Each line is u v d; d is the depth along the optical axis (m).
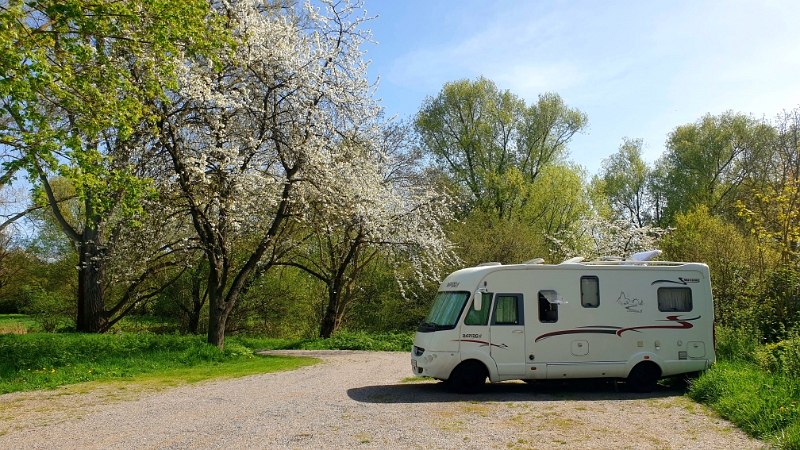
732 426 8.12
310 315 32.41
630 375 11.48
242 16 16.23
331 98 17.39
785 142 25.23
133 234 17.00
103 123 12.01
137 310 29.61
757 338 13.88
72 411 9.05
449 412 8.97
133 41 12.36
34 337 19.48
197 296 29.09
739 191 33.75
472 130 38.16
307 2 18.03
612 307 11.52
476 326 11.08
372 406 9.45
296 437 7.32
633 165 46.75
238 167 16.31
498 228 28.58
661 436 7.52
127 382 12.11
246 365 15.45
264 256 21.38
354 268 28.36
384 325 30.88
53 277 31.05
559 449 6.86
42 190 11.55
